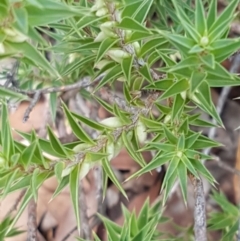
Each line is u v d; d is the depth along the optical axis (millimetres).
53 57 298
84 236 337
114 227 262
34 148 186
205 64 183
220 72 187
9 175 189
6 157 191
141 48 219
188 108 232
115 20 205
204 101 202
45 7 162
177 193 384
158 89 221
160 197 365
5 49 169
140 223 259
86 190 391
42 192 393
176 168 215
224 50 186
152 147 219
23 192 283
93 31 241
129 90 234
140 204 397
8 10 160
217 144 219
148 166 214
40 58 168
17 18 159
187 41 183
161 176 398
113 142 213
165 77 232
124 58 218
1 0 158
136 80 237
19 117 406
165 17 290
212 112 203
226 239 281
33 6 162
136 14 204
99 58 210
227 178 396
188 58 184
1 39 165
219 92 418
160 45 230
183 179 215
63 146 199
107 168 209
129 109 229
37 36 164
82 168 202
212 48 185
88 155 202
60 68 292
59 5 163
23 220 375
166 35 182
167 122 228
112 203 399
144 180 400
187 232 320
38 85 301
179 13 187
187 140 214
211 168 397
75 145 210
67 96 338
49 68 169
